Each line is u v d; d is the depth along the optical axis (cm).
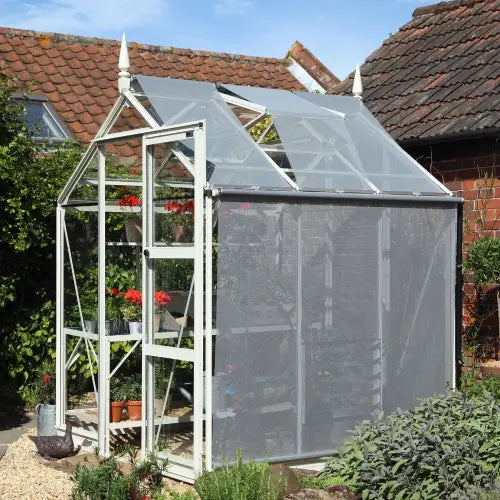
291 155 830
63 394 938
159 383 793
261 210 762
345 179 834
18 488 759
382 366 832
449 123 998
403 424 692
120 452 838
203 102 845
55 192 1092
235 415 749
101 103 1457
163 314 790
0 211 1065
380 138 915
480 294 998
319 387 793
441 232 878
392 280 842
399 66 1232
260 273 763
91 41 1641
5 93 1088
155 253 791
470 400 726
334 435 799
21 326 1105
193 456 746
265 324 766
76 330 912
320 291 796
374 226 831
